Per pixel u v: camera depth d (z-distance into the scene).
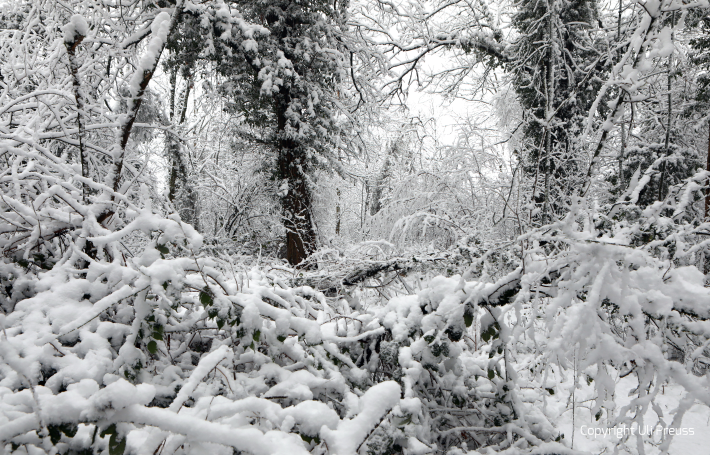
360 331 2.39
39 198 2.29
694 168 8.08
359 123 10.88
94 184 2.35
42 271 2.46
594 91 7.11
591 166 2.99
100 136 4.11
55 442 1.19
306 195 9.80
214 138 12.44
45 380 1.57
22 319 1.79
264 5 9.04
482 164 8.02
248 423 1.51
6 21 4.74
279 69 8.59
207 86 10.09
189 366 2.06
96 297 1.96
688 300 1.61
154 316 1.84
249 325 1.83
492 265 2.51
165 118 10.67
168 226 2.04
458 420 2.41
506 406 2.24
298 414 1.40
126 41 4.80
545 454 1.99
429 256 3.10
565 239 1.85
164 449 1.31
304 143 9.27
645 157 7.37
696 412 3.37
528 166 5.57
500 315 2.11
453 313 2.01
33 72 3.70
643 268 1.72
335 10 9.73
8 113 3.33
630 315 1.74
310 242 9.65
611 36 7.01
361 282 3.52
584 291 1.95
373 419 1.42
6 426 1.16
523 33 8.27
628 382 3.95
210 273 1.95
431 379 2.31
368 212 13.06
